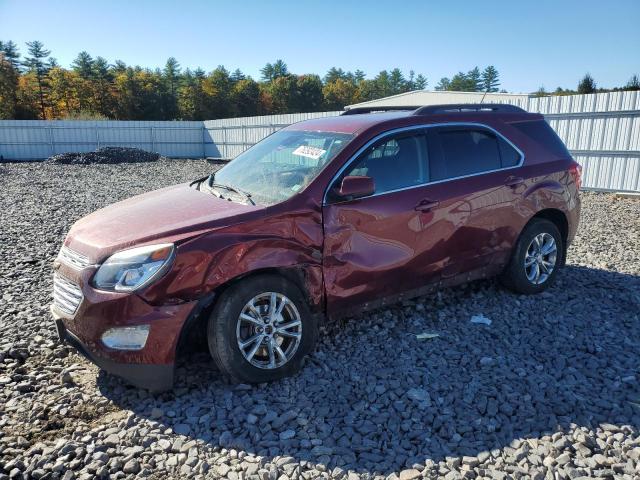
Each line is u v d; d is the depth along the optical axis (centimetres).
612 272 617
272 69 14012
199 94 8919
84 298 336
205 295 343
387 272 421
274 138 501
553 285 563
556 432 307
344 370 384
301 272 383
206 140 3734
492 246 489
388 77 14112
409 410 332
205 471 279
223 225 354
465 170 471
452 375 376
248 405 340
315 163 413
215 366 394
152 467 283
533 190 509
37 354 418
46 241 820
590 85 4841
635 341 432
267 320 365
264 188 412
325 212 388
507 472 276
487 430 312
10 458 289
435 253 448
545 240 535
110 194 1442
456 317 480
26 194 1425
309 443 301
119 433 311
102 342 332
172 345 337
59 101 7788
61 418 330
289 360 371
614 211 1143
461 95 2577
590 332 448
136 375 335
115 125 3538
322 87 12012
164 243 337
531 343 427
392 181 427
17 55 9625
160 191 474
